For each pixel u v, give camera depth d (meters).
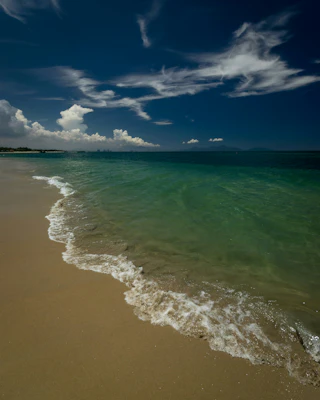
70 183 15.95
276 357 2.94
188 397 2.45
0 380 2.55
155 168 26.20
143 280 4.56
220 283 4.52
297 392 2.52
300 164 31.84
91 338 3.15
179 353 2.96
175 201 10.02
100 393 2.46
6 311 3.62
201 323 3.47
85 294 4.09
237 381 2.63
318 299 4.07
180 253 5.66
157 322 3.48
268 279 4.66
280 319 3.59
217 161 41.53
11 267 4.94
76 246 6.00
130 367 2.76
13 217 8.29
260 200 10.09
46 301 3.89
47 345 3.02
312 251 5.71
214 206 9.25
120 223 7.60
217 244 6.11
